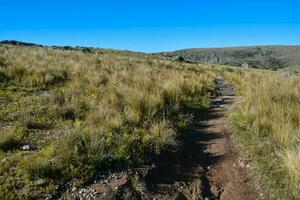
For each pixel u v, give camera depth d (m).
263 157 7.00
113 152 6.78
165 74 17.17
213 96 14.59
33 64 15.81
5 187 5.41
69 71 15.41
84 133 7.14
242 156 7.48
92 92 11.70
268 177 6.30
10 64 15.30
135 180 6.09
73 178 5.85
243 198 6.09
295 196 5.50
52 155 6.47
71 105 9.59
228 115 10.66
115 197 5.58
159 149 7.25
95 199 5.45
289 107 9.24
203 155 7.78
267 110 9.05
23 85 12.57
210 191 6.39
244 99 10.99
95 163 6.27
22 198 5.22
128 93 10.56
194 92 13.70
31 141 7.30
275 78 16.12
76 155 6.34
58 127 8.23
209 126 9.80
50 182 5.67
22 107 9.68
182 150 7.76
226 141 8.48
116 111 8.98
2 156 6.45
